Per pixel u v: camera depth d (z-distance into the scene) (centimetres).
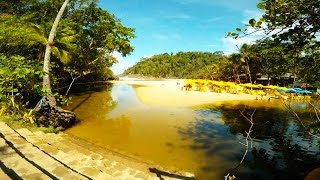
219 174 870
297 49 418
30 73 1158
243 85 3834
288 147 1186
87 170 662
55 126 1278
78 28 2678
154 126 1525
